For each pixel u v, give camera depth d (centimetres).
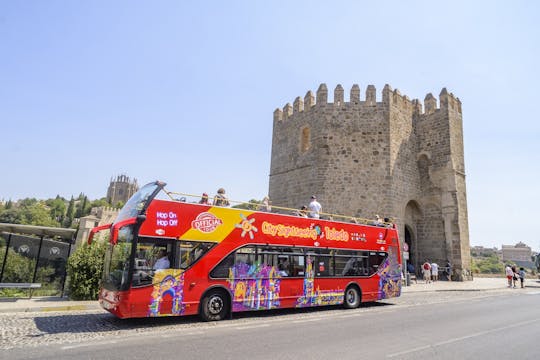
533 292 2481
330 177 2794
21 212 8969
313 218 1453
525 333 1025
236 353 743
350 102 2908
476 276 3919
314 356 730
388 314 1353
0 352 727
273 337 905
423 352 783
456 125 3109
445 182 2956
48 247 1962
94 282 1538
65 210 12088
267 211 1457
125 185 15250
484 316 1331
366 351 779
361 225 1619
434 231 2972
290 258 1342
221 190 1316
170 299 1054
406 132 3047
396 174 2833
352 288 1525
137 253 1021
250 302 1212
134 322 1092
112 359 685
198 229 1142
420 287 2430
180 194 1153
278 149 3309
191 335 918
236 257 1209
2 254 1920
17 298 1541
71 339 852
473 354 778
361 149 2819
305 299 1352
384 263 1667
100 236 1705
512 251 15788
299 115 3136
